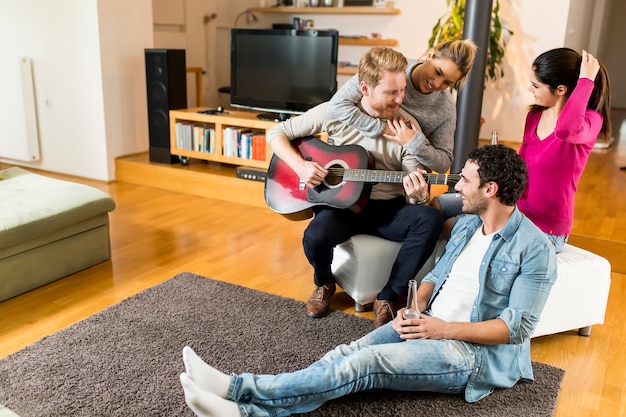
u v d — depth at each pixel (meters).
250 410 1.65
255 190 4.22
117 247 3.36
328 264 2.56
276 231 3.72
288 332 2.42
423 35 6.06
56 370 2.09
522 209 2.37
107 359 2.17
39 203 2.82
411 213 2.45
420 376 1.76
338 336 2.40
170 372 2.10
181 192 4.54
